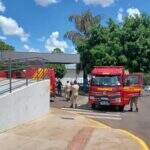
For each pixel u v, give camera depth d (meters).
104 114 23.48
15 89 16.05
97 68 26.67
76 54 43.53
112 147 13.16
